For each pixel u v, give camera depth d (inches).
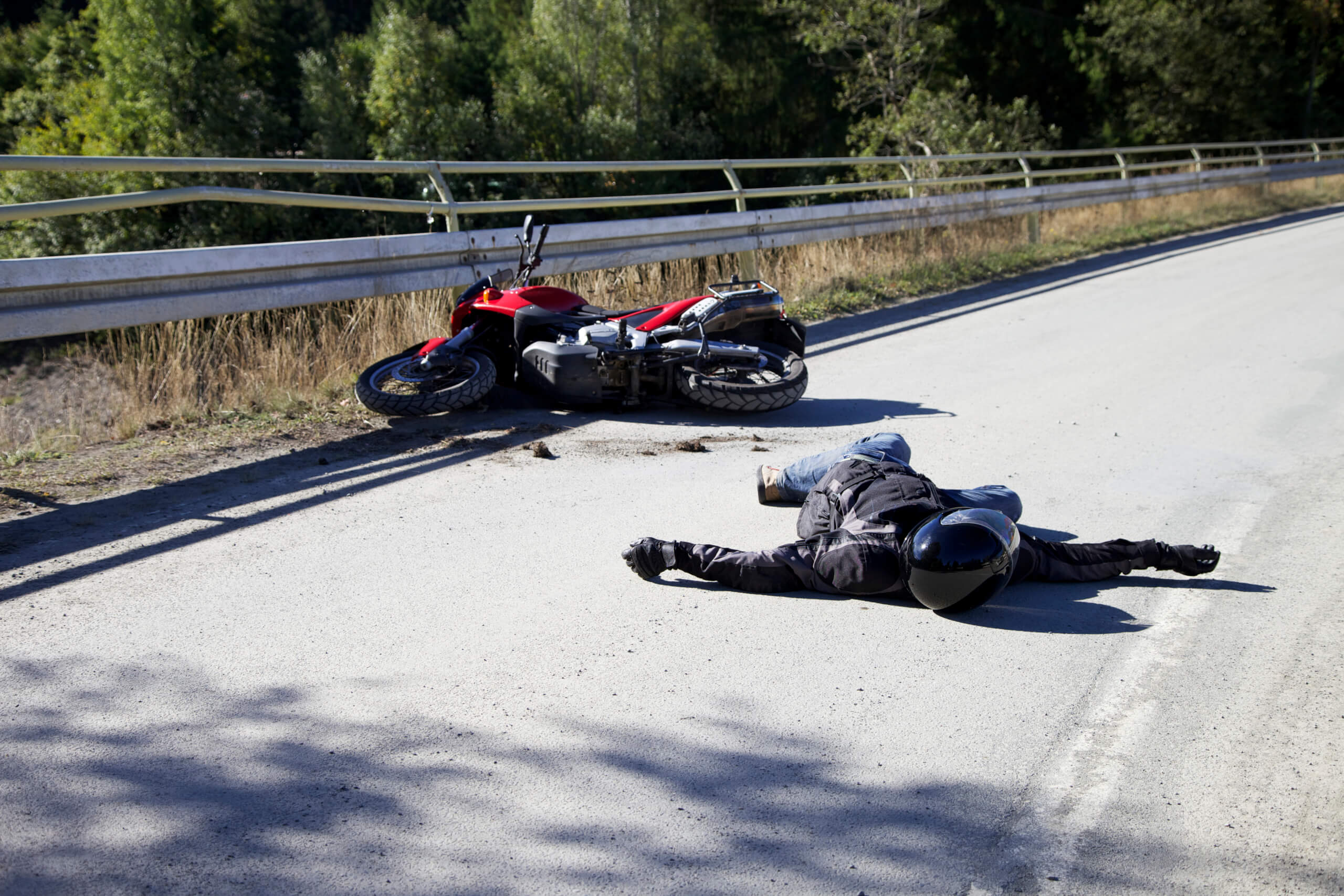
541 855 99.4
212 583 162.2
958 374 327.3
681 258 425.1
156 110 1005.8
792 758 116.9
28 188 820.0
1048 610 158.9
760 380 282.2
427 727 121.7
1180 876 97.7
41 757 113.4
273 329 302.0
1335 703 129.3
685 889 94.9
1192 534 187.6
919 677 136.6
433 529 188.2
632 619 152.9
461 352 265.4
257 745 117.1
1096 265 606.5
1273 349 352.2
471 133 1058.1
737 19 1402.6
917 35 1125.1
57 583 160.6
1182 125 1342.3
